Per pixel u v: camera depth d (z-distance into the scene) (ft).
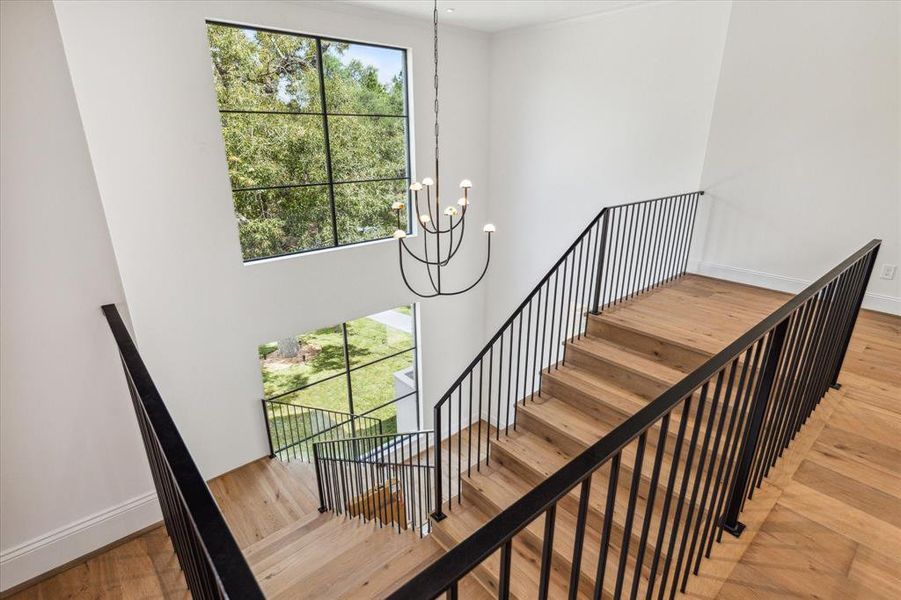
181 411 14.21
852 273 7.36
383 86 18.21
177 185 12.89
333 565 9.80
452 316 21.65
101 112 11.45
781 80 12.78
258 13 13.57
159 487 5.74
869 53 11.37
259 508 14.15
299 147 19.08
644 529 3.75
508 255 21.26
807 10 12.01
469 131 19.95
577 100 17.24
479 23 17.47
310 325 16.79
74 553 6.65
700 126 14.48
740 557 5.28
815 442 7.22
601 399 10.40
